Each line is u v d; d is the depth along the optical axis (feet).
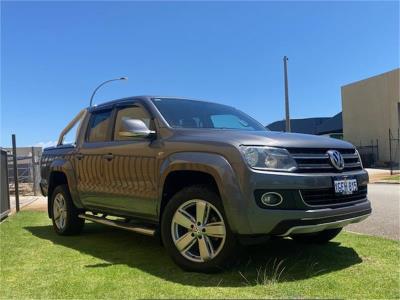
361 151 117.29
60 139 26.61
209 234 15.48
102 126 21.88
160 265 17.13
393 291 13.69
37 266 17.37
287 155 14.83
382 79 111.14
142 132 17.78
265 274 15.34
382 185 60.70
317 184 14.92
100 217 21.90
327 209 15.01
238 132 16.33
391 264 16.67
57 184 25.81
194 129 17.34
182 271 16.03
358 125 120.37
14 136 37.42
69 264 17.61
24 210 38.37
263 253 18.44
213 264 15.30
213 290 13.80
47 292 14.14
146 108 19.22
